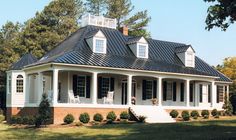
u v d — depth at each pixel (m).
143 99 40.66
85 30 40.56
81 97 37.00
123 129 26.30
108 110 34.97
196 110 40.34
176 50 44.78
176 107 38.94
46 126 29.77
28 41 56.16
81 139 22.19
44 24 59.88
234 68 54.06
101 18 42.41
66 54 34.72
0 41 60.53
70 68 33.28
